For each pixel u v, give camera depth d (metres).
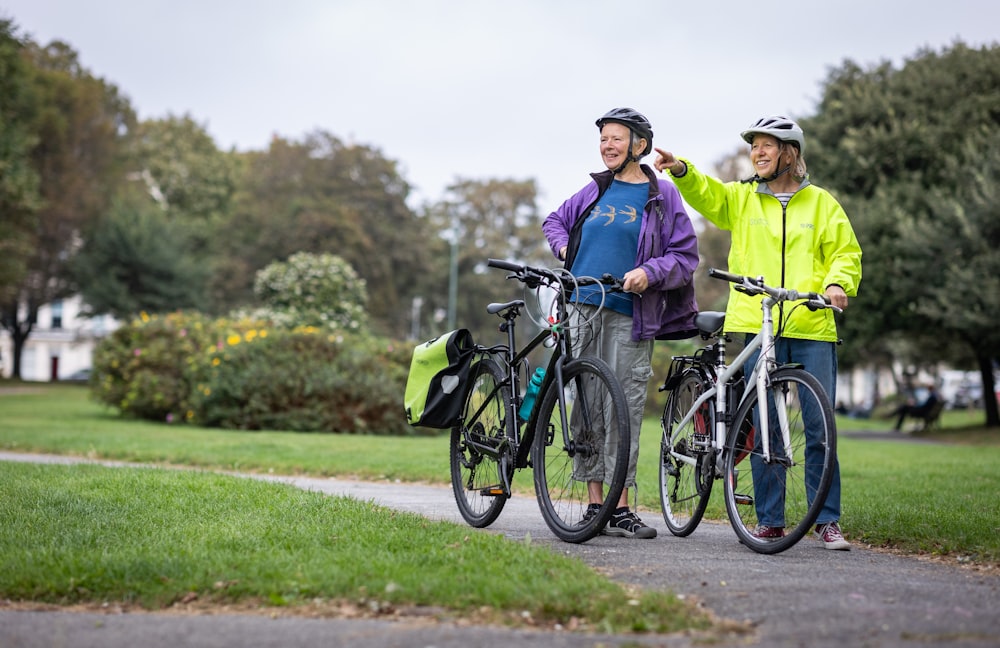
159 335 32.38
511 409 9.54
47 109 84.38
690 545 8.99
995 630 5.67
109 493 11.09
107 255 93.06
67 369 136.38
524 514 11.28
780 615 6.04
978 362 48.12
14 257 73.06
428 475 15.78
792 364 8.92
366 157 105.25
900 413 48.44
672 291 9.70
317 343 30.28
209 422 29.77
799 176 9.66
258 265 97.19
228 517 9.33
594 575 6.83
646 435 30.45
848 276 9.27
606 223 9.70
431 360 10.29
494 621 5.93
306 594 6.39
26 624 5.92
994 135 41.12
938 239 40.25
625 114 9.76
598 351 9.62
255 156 119.31
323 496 10.98
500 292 118.06
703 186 9.55
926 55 47.28
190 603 6.36
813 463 8.63
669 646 5.40
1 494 10.89
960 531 9.34
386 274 99.75
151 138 115.12
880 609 6.18
